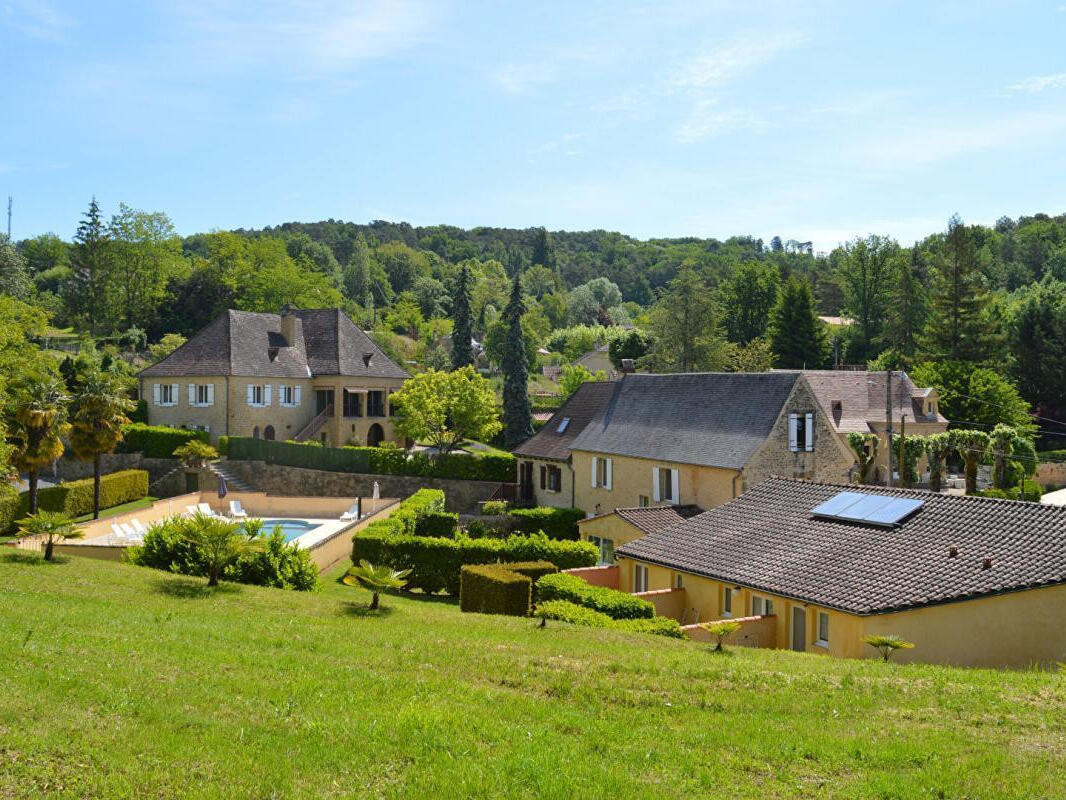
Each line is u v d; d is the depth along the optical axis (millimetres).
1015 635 19734
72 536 23469
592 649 16938
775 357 90375
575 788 9883
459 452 61906
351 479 56156
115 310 99000
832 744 11930
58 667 12398
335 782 9727
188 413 60781
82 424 43594
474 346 123875
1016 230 159125
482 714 12352
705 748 11734
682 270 91750
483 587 24062
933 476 50375
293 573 25000
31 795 8516
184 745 10172
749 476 37188
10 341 53781
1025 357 80938
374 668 14688
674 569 25094
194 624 16859
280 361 64312
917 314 96125
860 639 18938
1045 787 10586
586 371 91125
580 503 48125
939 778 10758
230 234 100875
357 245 169500
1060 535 20547
